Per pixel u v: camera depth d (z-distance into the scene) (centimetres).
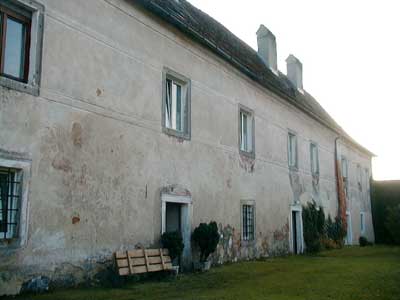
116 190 901
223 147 1330
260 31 2116
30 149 732
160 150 1046
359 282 998
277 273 1138
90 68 871
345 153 2767
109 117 904
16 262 691
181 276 1015
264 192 1581
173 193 1073
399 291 884
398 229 2425
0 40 723
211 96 1296
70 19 837
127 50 975
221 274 1072
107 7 931
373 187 3328
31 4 761
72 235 793
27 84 743
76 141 821
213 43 1280
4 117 696
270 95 1711
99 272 841
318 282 991
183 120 1169
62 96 802
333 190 2430
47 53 783
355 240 2783
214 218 1241
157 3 1099
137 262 910
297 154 1944
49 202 756
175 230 1059
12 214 705
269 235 1585
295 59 2475
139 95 996
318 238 2045
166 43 1112
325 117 2611
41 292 724
